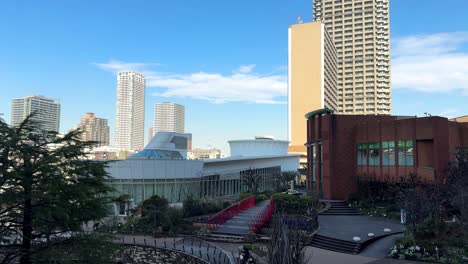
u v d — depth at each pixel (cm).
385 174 4403
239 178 6819
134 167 4916
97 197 1702
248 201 4406
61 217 1454
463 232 2655
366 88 17450
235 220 3784
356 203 4466
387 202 4409
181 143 6644
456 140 4362
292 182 7388
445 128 3769
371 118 5056
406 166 4097
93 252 1526
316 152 5366
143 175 4950
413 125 4012
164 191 5109
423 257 2423
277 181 6962
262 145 8856
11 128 1423
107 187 1628
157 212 3716
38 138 1473
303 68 15288
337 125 5003
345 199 4728
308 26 15325
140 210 4012
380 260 2430
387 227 3359
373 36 17388
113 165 4812
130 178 4878
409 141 4066
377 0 17512
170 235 3522
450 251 2456
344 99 17812
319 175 5281
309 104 15088
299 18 16025
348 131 5006
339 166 4956
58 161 1452
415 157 3975
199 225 3675
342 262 2370
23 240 1485
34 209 1434
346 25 17912
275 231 1655
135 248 3028
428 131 3819
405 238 2667
